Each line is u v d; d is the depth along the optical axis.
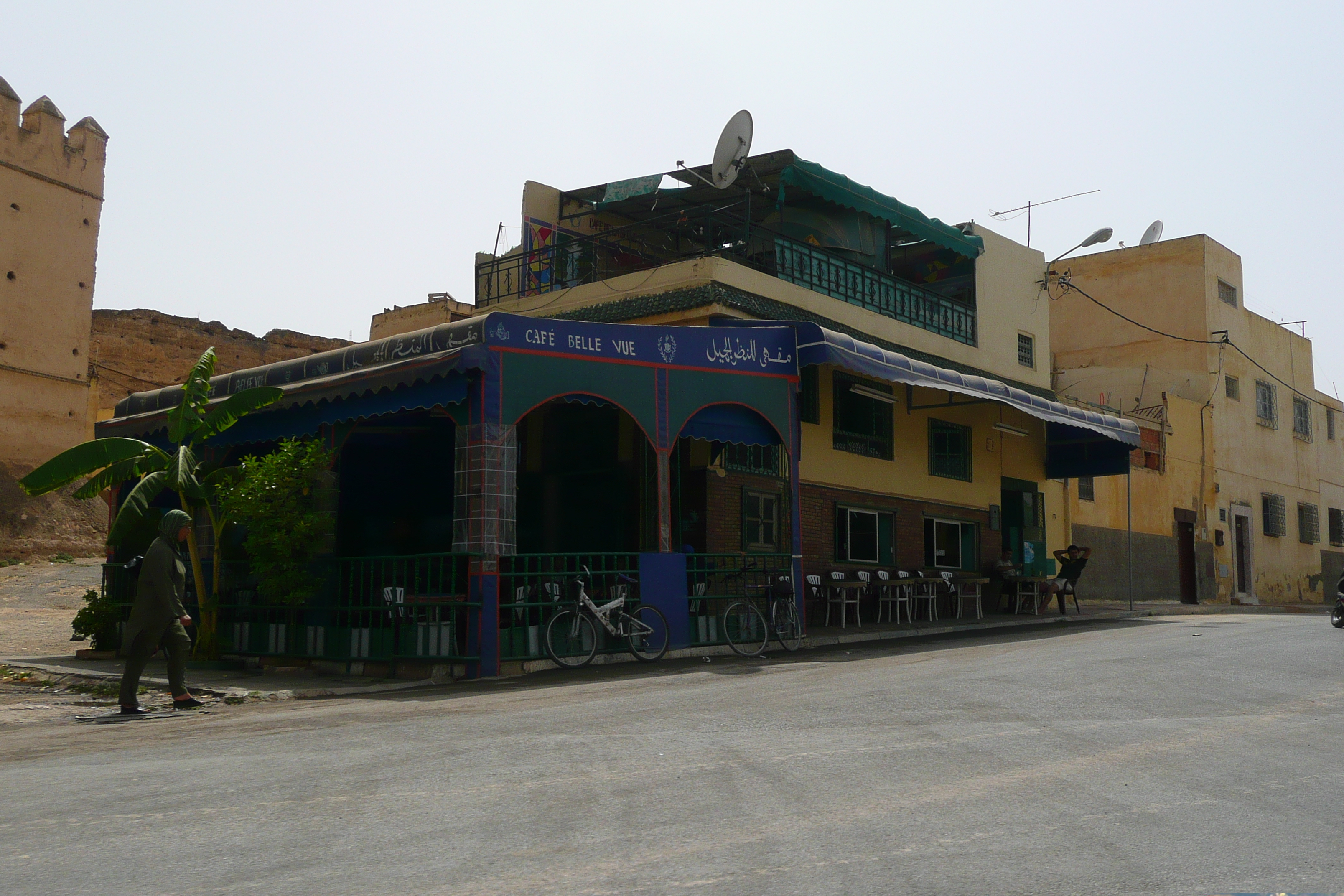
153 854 4.74
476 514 12.73
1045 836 5.09
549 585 13.58
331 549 14.04
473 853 4.74
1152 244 36.31
